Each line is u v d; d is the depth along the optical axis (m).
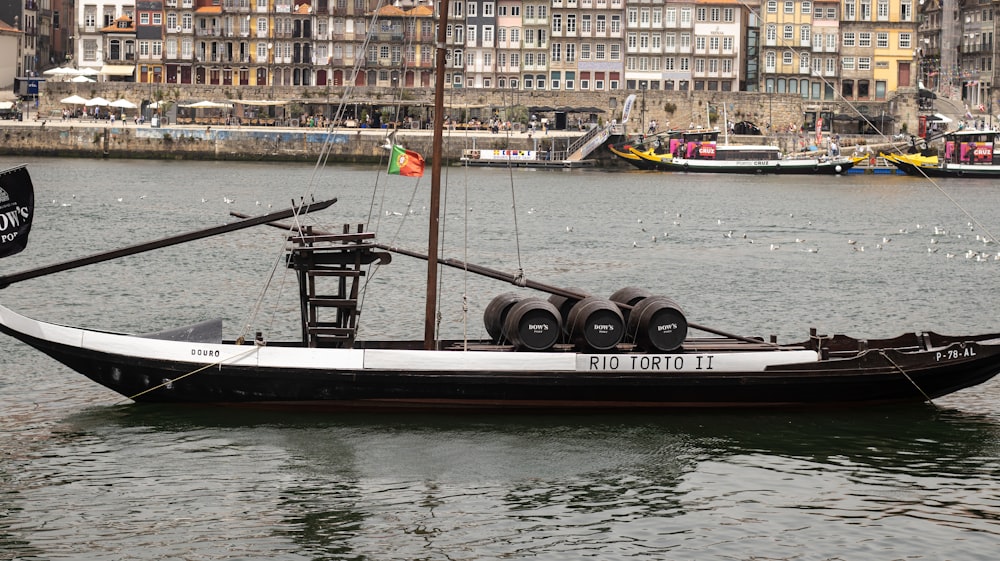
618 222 136.62
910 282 93.56
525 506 42.69
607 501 43.19
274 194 162.25
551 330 50.28
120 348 49.69
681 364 50.50
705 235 125.06
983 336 54.59
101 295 80.06
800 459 47.31
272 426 49.34
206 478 44.47
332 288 82.50
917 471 46.47
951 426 51.53
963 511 42.78
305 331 51.19
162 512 41.59
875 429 50.81
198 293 81.38
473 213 144.38
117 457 46.22
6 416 50.59
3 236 49.53
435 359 49.69
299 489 43.66
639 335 50.94
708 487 44.59
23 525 40.41
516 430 49.41
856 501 43.50
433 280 51.44
